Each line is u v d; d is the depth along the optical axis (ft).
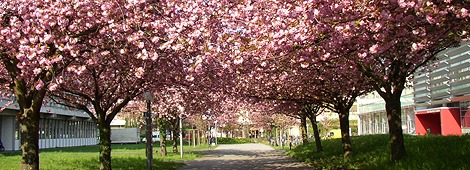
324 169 60.80
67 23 32.07
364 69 41.68
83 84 51.90
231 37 36.76
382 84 43.21
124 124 284.20
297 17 29.17
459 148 42.47
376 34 27.91
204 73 47.44
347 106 63.36
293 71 48.70
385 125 134.21
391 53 37.37
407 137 68.69
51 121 166.50
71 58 34.55
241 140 252.21
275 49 33.30
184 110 87.25
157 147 165.89
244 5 37.09
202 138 216.54
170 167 70.23
